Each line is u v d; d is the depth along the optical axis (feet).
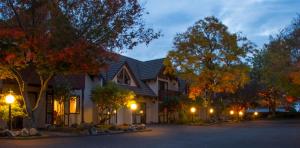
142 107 134.82
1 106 71.77
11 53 61.62
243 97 184.14
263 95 209.97
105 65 69.62
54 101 93.25
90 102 107.34
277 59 120.16
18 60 63.26
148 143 58.34
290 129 100.12
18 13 64.28
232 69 140.05
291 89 132.16
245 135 76.84
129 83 128.36
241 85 148.77
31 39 61.41
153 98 139.64
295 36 112.68
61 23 62.90
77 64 66.03
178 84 157.89
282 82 131.13
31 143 55.11
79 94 103.40
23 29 62.85
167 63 141.38
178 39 142.00
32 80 84.17
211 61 141.38
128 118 123.85
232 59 139.74
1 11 64.23
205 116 166.81
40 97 72.08
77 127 78.89
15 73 69.31
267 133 83.46
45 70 66.28
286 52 116.67
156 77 140.97
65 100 90.74
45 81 72.13
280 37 125.29
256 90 189.37
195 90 141.69
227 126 119.34
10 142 56.13
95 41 67.41
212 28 140.15
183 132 85.66
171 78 152.35
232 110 179.42
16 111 72.28
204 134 79.15
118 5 67.46
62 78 91.86
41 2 63.87
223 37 139.64
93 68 67.56
